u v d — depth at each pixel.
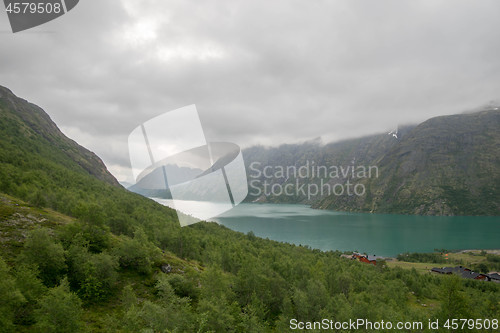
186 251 82.25
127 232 79.12
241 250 95.56
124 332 27.41
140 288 47.72
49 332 24.80
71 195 92.88
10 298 26.09
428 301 83.81
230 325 32.69
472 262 178.50
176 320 27.05
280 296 53.62
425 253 192.50
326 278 71.44
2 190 74.12
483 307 64.69
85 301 39.66
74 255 43.84
